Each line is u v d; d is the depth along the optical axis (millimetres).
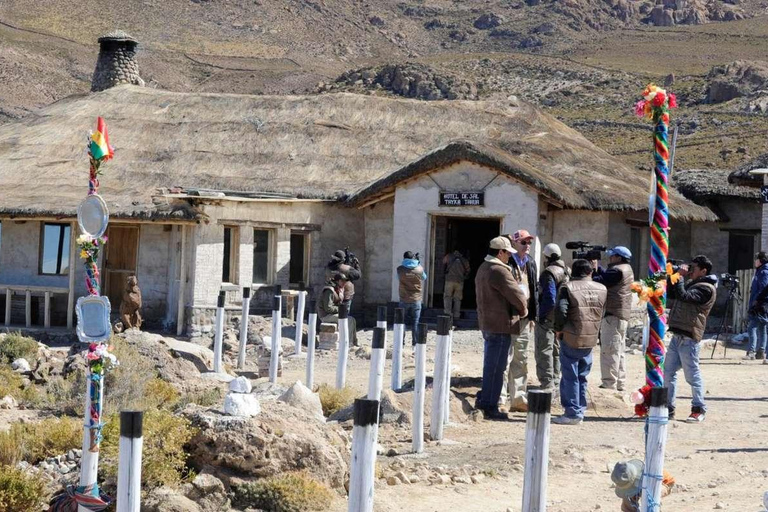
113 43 44031
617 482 9023
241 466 10594
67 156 32219
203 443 10633
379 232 30891
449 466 12195
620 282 16734
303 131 33438
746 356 23172
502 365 15266
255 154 32625
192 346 19766
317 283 30453
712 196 32344
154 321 29156
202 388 17297
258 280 29469
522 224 27406
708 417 15547
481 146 27484
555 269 15375
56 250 29578
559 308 14680
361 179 31578
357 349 23656
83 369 16922
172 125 33875
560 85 140000
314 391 17281
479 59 156750
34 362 18312
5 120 143250
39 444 12883
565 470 12141
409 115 34281
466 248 32688
